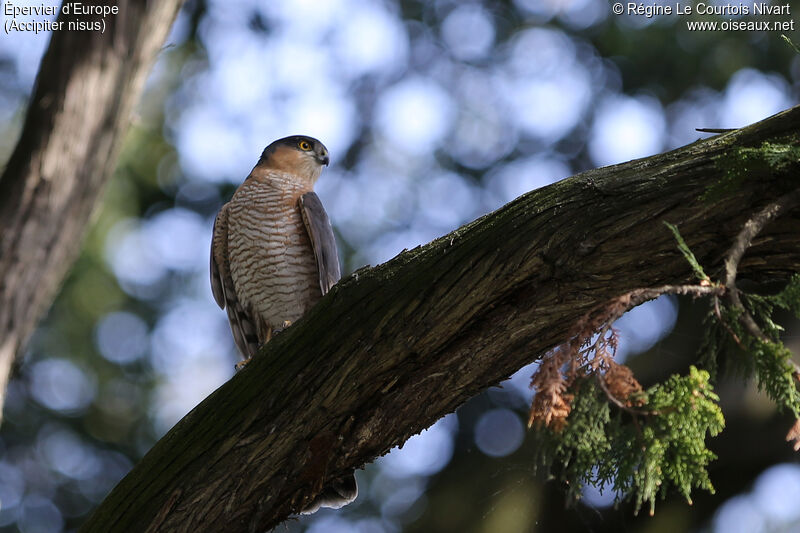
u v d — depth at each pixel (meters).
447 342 5.29
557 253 4.89
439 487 14.90
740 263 4.79
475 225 5.26
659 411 3.91
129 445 16.70
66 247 6.58
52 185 6.45
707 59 17.05
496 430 15.44
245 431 5.75
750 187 4.56
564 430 4.09
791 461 12.06
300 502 5.89
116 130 6.91
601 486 4.14
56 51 6.77
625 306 4.04
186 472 5.86
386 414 5.57
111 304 15.77
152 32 7.20
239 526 5.92
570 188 4.99
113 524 5.99
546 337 5.15
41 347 15.70
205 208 17.62
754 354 3.89
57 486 16.58
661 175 4.79
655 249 4.72
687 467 3.91
